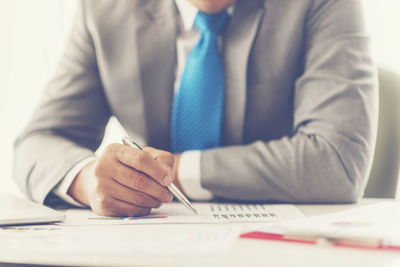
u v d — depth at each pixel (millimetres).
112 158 832
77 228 685
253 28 1201
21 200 915
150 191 820
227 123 1207
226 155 1024
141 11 1283
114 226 702
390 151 1366
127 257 484
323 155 1000
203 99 1207
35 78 2561
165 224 714
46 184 1001
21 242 564
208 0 1186
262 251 507
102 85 1324
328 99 1078
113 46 1283
